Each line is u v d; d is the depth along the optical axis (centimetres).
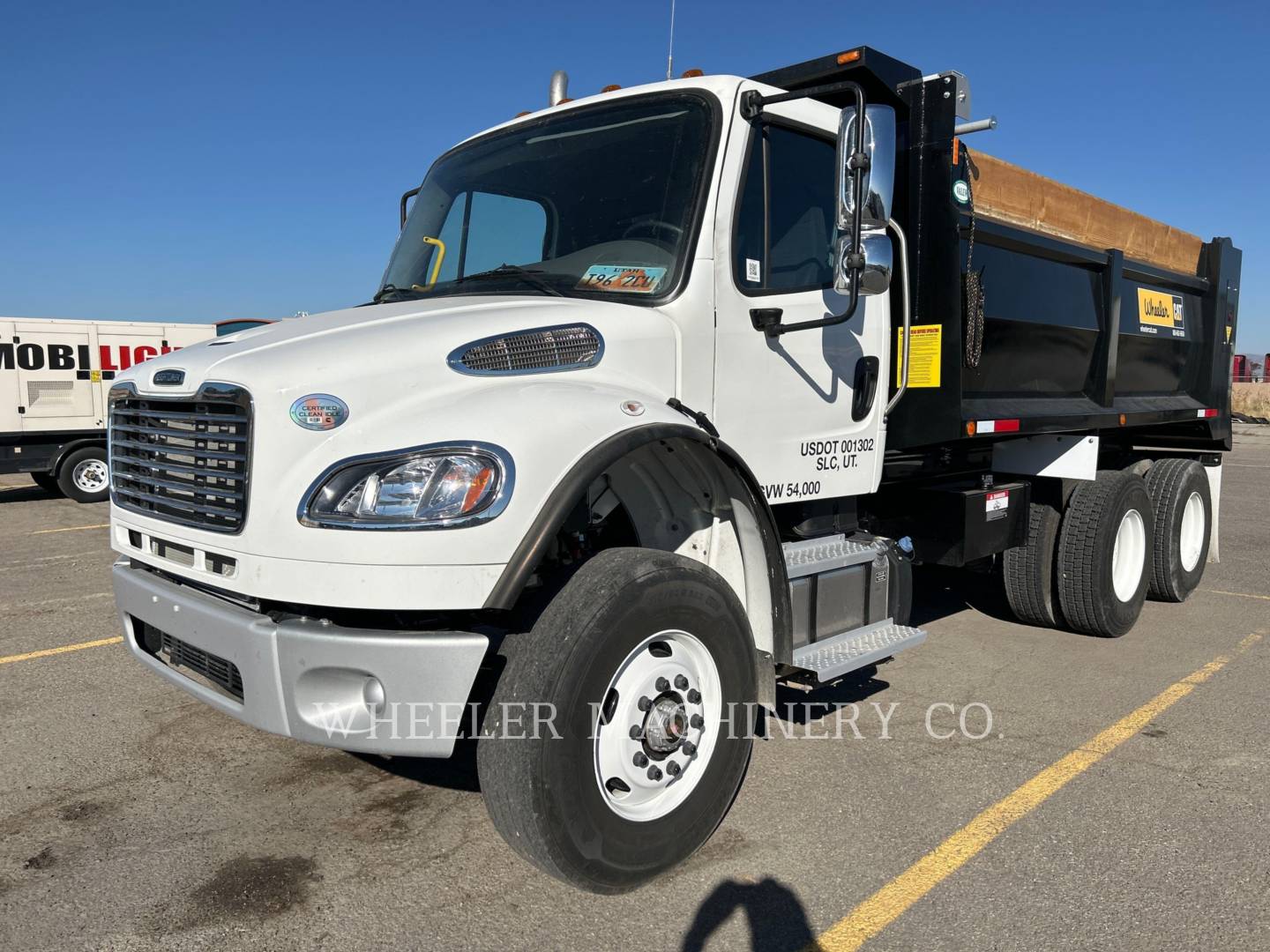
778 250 396
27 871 327
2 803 379
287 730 283
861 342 438
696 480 356
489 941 288
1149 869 332
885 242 354
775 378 393
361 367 292
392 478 274
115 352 1441
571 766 283
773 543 355
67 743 440
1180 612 717
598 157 397
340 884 319
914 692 520
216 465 305
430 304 365
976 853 343
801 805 381
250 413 286
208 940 288
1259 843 352
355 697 279
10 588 782
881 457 457
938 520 531
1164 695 516
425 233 451
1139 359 687
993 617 688
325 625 281
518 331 317
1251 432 2939
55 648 598
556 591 304
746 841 351
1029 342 550
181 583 335
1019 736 456
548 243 399
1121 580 633
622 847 300
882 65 448
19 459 1371
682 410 342
